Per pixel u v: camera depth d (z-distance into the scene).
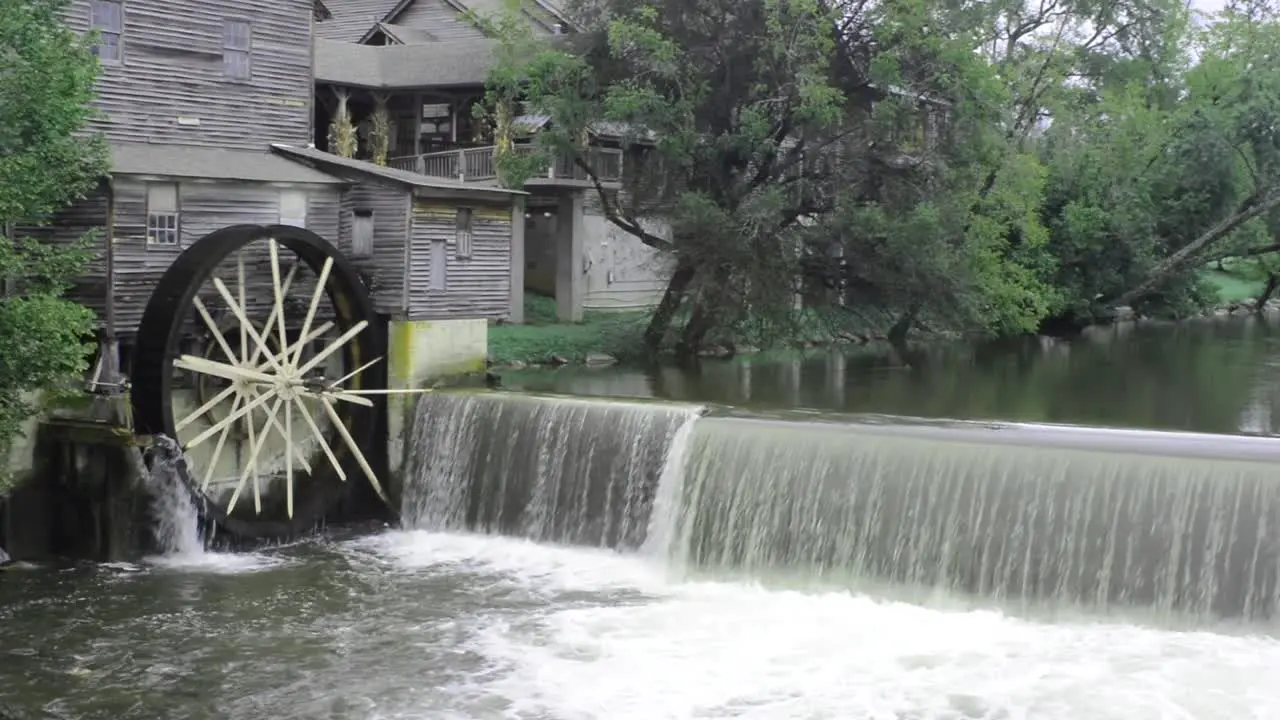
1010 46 48.88
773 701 16.31
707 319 36.78
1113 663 17.08
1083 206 47.62
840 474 20.59
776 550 20.97
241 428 25.30
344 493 25.77
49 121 20.39
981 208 41.44
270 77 28.62
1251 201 48.84
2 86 19.97
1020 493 19.28
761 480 21.25
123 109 26.12
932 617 19.17
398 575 21.98
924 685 16.66
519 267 38.12
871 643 18.20
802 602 20.06
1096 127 49.84
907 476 20.09
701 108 35.62
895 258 34.53
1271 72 48.47
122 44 26.05
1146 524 18.47
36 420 22.77
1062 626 18.58
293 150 28.41
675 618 19.47
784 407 28.00
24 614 19.66
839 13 34.97
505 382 30.70
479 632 18.94
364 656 18.02
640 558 22.36
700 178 35.81
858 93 36.12
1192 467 18.33
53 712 16.12
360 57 41.16
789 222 35.88
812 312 39.59
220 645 18.44
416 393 26.14
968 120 35.28
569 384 30.81
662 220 36.59
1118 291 49.59
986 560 19.36
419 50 41.69
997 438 20.44
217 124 27.70
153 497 22.52
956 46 34.34
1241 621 17.83
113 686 16.94
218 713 16.14
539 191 39.72
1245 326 52.28
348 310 26.50
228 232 23.64
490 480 24.59
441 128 42.41
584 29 36.00
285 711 16.20
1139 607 18.42
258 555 23.36
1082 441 20.25
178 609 19.98
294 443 26.16
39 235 24.30
